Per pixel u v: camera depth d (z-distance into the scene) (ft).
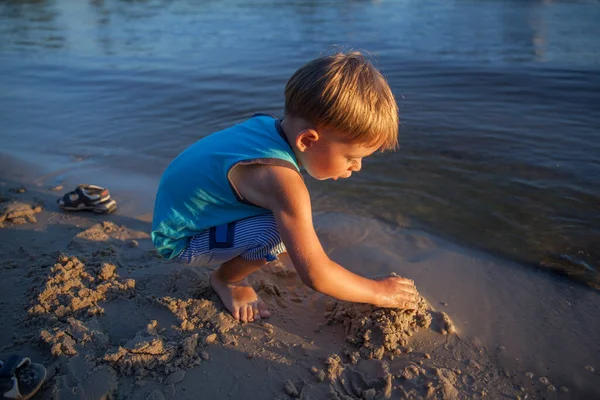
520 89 7.57
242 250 3.05
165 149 6.02
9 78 9.26
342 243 4.17
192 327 3.12
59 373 2.71
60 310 3.16
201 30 13.03
